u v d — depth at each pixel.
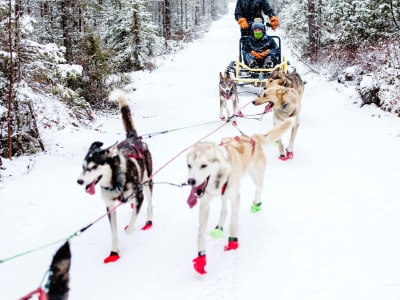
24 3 10.34
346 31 15.27
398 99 8.96
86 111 10.79
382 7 13.70
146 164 4.69
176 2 38.56
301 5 20.80
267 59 12.23
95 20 20.27
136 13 20.33
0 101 7.74
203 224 3.88
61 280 2.67
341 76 12.75
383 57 11.66
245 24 12.59
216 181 3.83
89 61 12.11
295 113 6.83
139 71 20.19
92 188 3.93
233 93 9.84
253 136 4.86
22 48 7.63
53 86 8.26
